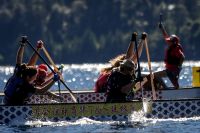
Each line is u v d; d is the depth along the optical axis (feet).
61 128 138.41
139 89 163.02
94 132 133.90
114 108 144.87
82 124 143.13
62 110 143.64
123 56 159.74
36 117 142.72
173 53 171.22
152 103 145.69
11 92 146.61
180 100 145.69
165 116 145.89
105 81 163.02
